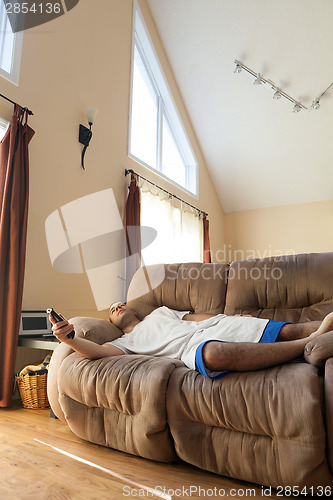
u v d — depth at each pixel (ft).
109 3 11.77
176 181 17.06
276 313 6.13
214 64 15.12
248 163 18.52
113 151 11.41
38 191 8.43
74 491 3.53
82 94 10.17
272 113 16.15
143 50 14.60
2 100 7.59
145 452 4.23
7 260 6.91
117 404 4.46
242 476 3.76
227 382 4.00
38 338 7.04
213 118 17.20
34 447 4.61
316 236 18.71
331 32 12.92
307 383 3.57
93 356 5.06
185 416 4.12
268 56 14.11
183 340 5.41
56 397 5.26
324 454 3.35
